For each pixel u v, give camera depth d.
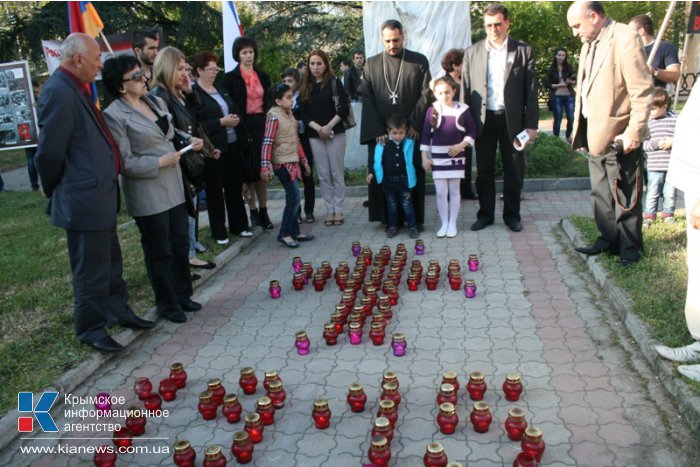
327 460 3.59
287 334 5.38
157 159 5.18
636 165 5.78
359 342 5.08
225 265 7.39
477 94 7.52
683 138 3.97
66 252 8.17
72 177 4.59
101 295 4.94
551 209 8.93
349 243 7.96
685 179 3.96
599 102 5.65
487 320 5.36
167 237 5.50
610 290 5.54
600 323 5.12
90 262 4.82
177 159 5.27
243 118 8.02
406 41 11.58
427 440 3.72
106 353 4.96
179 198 5.57
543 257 6.86
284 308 6.00
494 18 7.21
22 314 5.85
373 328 5.01
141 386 4.23
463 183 9.78
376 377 4.50
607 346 4.73
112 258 5.30
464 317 5.46
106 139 4.76
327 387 4.41
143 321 5.49
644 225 7.16
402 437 3.76
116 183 4.89
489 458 3.51
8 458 3.81
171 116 5.70
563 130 17.53
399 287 6.32
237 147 7.89
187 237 5.87
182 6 24.97
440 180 7.67
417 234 7.96
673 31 23.16
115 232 5.30
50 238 9.04
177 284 5.92
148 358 5.04
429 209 9.39
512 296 5.86
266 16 27.62
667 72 7.53
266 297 6.32
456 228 7.95
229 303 6.19
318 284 6.41
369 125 7.81
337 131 8.51
